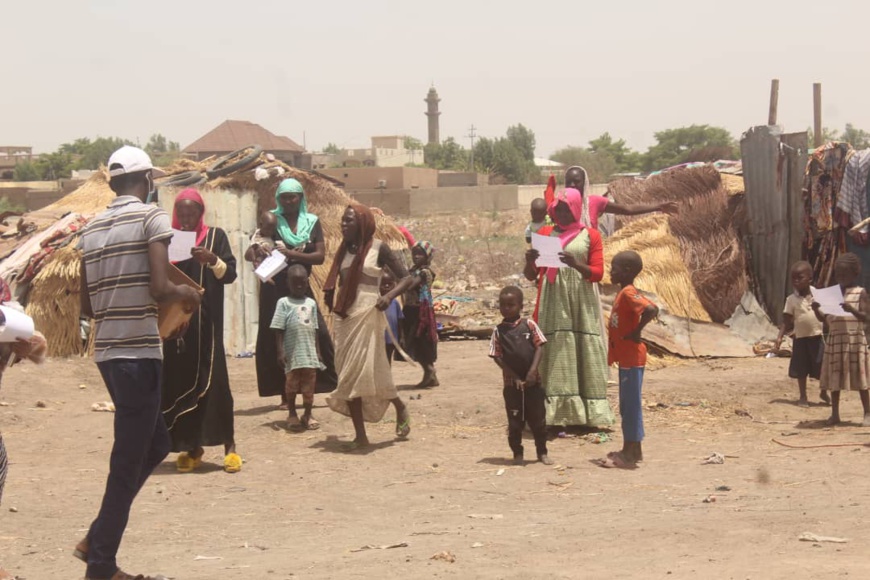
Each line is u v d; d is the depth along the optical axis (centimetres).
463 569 493
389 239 1634
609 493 717
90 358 1406
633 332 814
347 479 786
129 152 512
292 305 982
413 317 1197
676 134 12456
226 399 824
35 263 1441
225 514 673
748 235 1597
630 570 473
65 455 893
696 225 1619
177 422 809
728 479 753
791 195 1544
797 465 796
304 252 1008
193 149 9262
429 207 6088
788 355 1454
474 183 8312
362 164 10981
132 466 491
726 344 1468
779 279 1551
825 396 1111
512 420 833
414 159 12581
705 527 575
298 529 628
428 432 977
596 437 929
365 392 891
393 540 584
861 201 1471
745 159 1580
